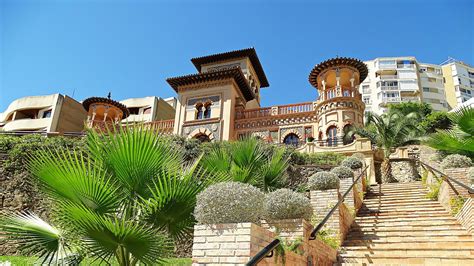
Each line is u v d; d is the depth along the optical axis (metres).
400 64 75.56
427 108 46.25
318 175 10.82
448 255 7.52
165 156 6.86
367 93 74.69
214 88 31.36
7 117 46.16
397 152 22.28
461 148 14.07
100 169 6.13
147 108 48.88
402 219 10.20
